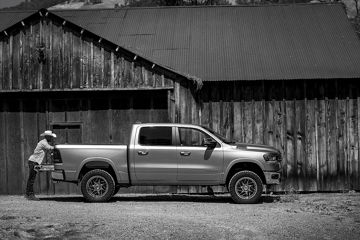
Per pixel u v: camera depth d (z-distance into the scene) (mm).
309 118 17516
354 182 17406
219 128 17562
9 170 18266
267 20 20938
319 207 12477
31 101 18328
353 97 17484
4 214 11117
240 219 10500
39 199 15234
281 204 13242
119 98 18109
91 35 17578
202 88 17641
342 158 17438
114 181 13734
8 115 18375
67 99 18250
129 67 17578
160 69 17516
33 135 18312
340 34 19781
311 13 21250
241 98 17625
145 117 17984
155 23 21156
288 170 17438
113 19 21672
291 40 19531
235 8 21922
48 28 17781
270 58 18500
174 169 13445
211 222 10117
